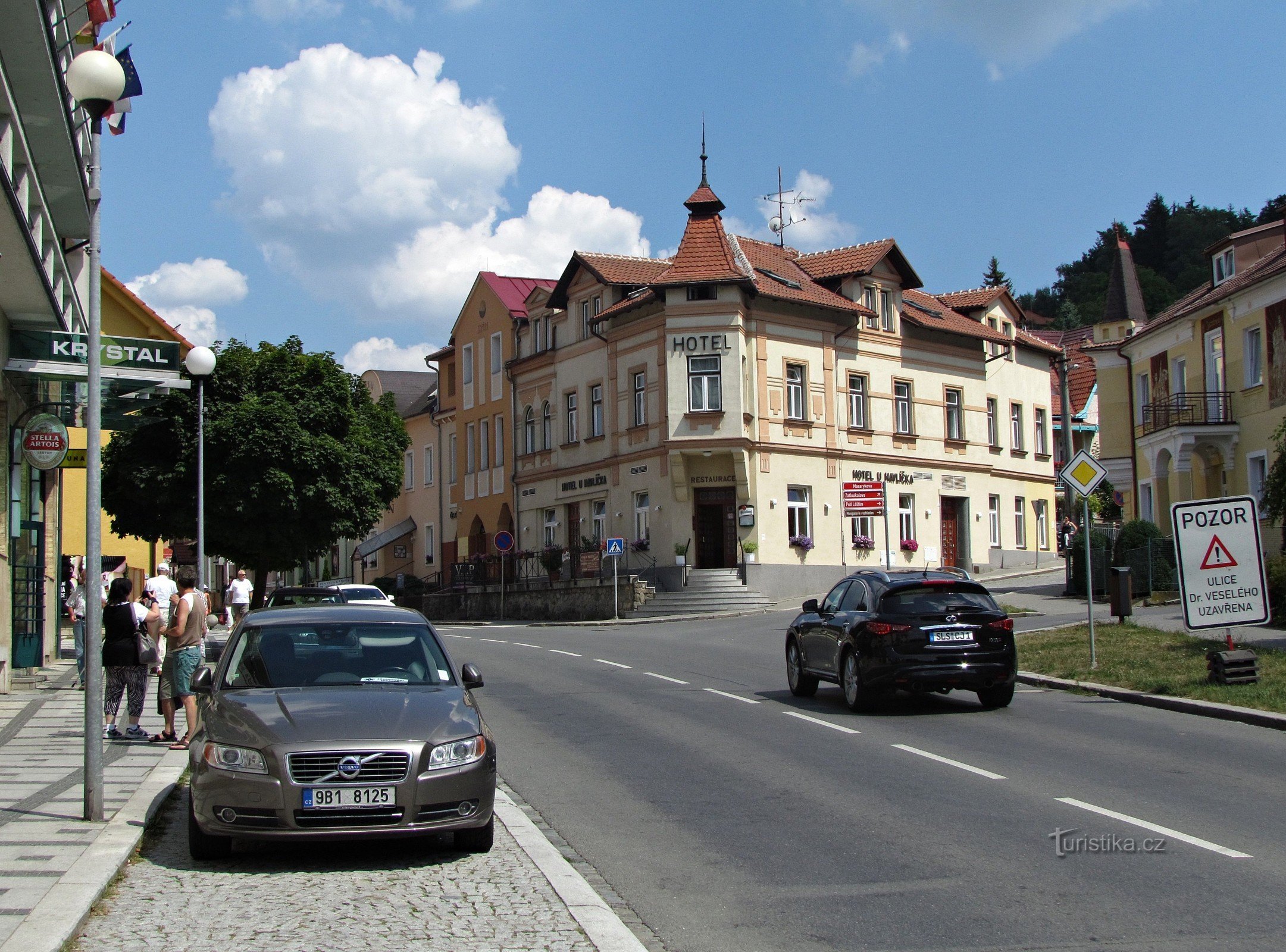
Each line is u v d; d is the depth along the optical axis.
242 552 32.69
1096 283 123.69
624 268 47.59
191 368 21.73
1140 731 13.87
